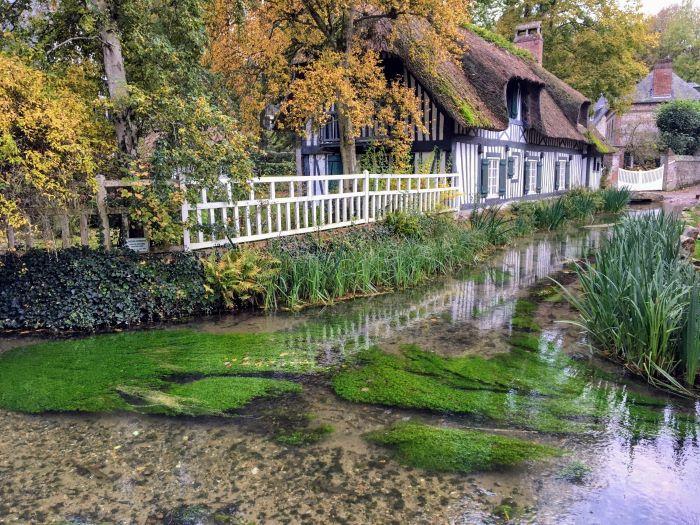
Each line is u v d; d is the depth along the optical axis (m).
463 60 15.09
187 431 3.88
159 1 8.46
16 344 5.84
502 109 14.48
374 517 2.88
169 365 5.20
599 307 5.51
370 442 3.69
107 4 7.82
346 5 10.97
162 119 7.25
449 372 5.00
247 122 12.05
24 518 2.89
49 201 6.34
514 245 13.09
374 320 6.84
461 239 10.82
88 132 7.40
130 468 3.39
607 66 25.88
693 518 2.85
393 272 8.88
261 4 11.23
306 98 11.29
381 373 4.98
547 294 8.20
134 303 6.64
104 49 7.82
